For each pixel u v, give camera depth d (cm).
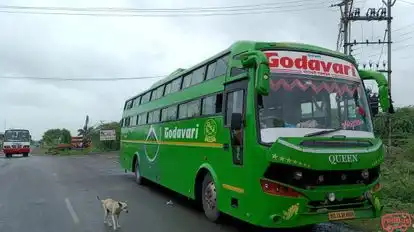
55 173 2111
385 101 791
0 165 2727
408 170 1417
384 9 2708
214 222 899
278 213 655
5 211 1045
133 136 1722
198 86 1005
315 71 759
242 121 742
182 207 1112
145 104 1552
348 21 2691
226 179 811
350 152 668
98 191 1423
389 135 2162
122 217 976
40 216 982
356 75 802
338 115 748
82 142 5538
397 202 1034
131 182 1709
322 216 664
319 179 662
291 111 716
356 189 685
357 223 859
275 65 737
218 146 855
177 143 1128
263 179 671
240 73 780
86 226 877
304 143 651
